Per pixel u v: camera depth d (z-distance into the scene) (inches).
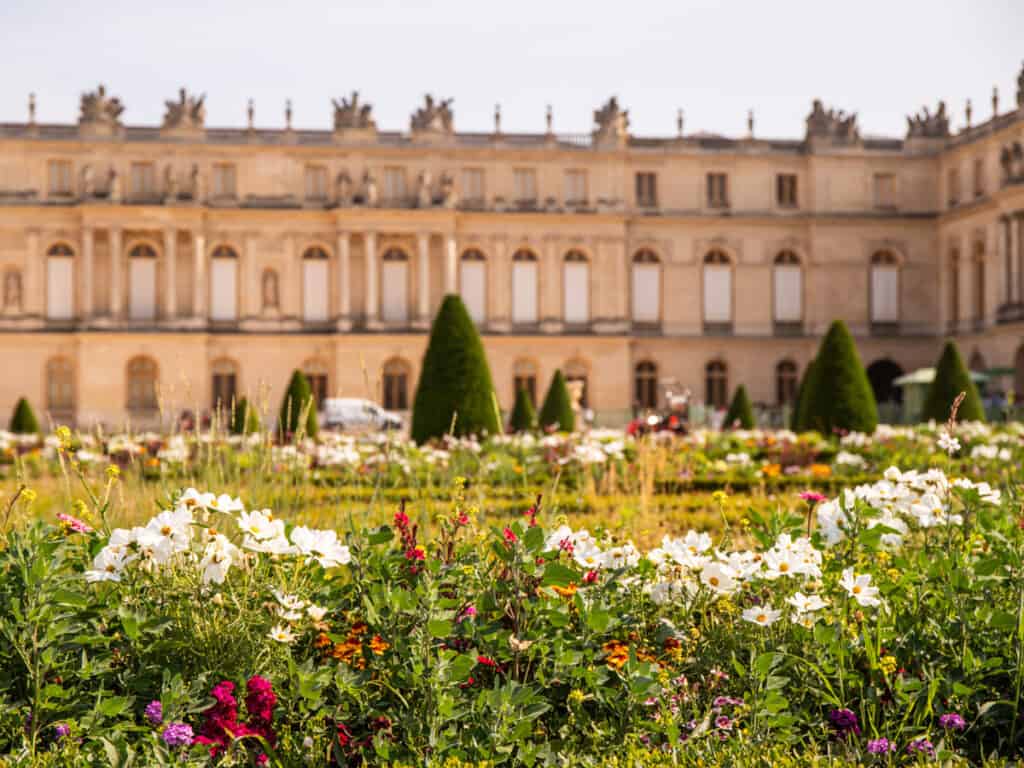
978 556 402.3
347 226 3147.1
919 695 327.0
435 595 317.7
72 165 3102.9
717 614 368.5
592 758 299.9
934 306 3344.0
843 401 1557.6
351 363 3147.1
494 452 1097.4
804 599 335.0
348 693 315.9
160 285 3144.7
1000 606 369.1
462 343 1412.4
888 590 367.2
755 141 3339.1
